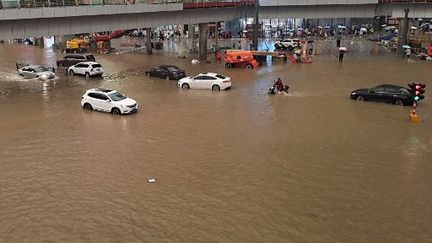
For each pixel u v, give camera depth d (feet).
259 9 206.80
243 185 65.26
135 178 68.08
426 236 52.11
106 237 52.26
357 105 110.32
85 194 63.16
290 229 53.52
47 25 129.08
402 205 59.21
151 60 197.16
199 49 194.49
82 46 233.96
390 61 186.80
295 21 324.60
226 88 130.21
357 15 202.59
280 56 184.55
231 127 92.53
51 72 153.28
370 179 67.10
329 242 50.85
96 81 147.33
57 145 82.64
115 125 94.84
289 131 89.71
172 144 82.58
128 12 151.23
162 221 55.57
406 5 196.34
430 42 221.25
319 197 61.52
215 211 57.88
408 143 82.43
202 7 183.11
